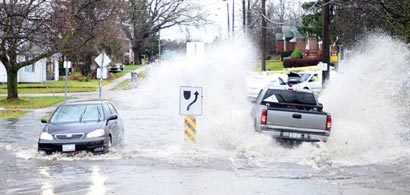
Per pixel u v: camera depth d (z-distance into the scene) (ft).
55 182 46.09
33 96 178.70
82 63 283.18
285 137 63.72
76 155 61.16
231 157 60.18
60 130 62.28
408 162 57.11
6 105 144.66
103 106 68.03
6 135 85.05
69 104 68.08
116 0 182.09
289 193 41.45
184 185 44.65
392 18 94.84
